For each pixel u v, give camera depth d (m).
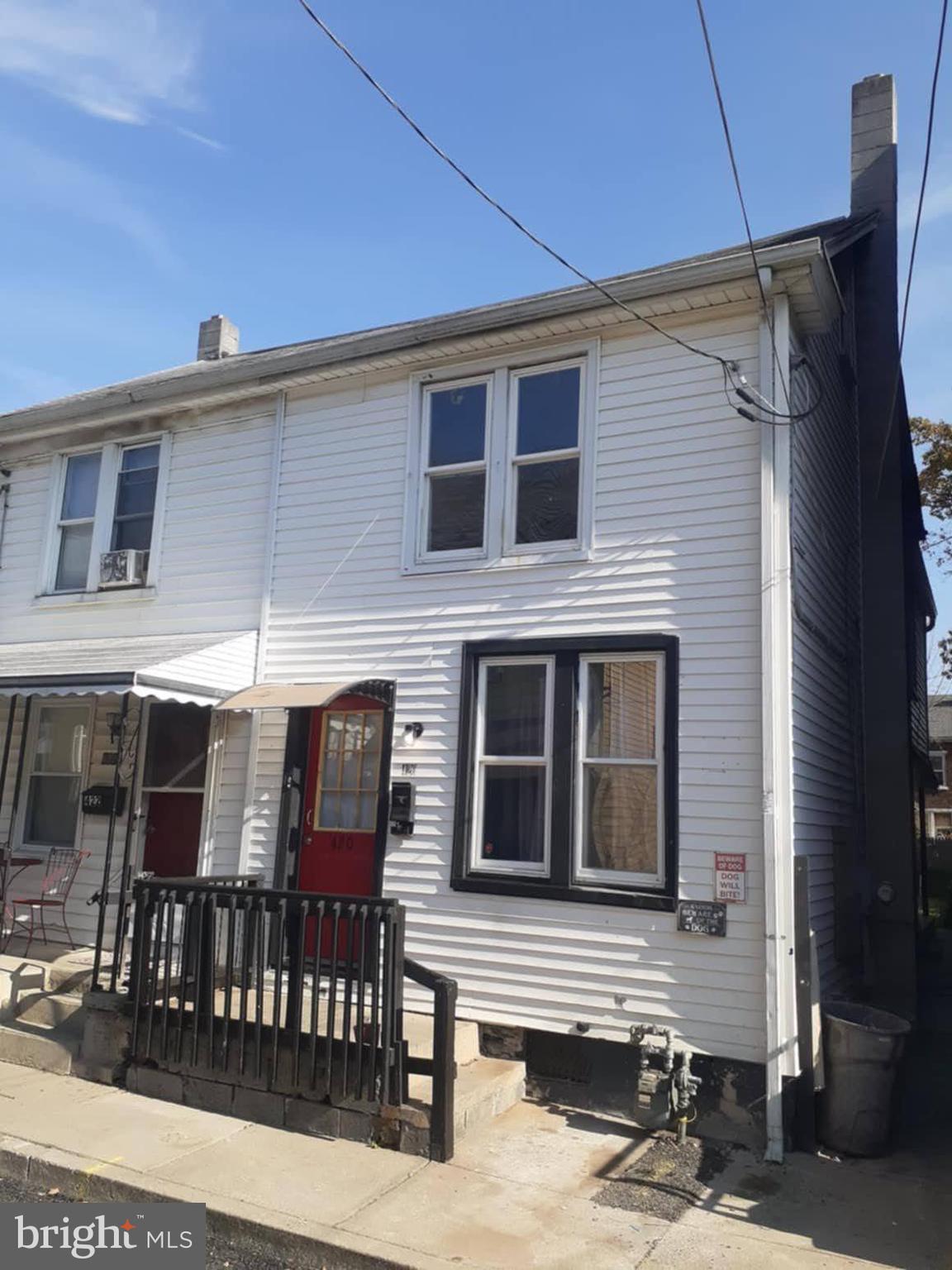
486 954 7.04
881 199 9.88
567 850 6.90
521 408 7.87
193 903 6.54
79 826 9.36
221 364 11.42
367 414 8.54
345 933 7.83
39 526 10.41
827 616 8.26
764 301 6.79
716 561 6.80
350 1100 5.84
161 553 9.45
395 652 7.95
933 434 15.66
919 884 14.32
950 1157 5.95
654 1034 6.26
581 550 7.29
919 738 14.37
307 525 8.64
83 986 7.66
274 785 8.34
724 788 6.46
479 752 7.47
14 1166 5.46
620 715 7.04
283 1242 4.63
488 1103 6.19
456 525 8.02
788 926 6.11
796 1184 5.42
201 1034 6.46
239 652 8.38
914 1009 8.75
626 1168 5.54
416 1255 4.43
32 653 9.38
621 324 7.44
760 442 6.77
